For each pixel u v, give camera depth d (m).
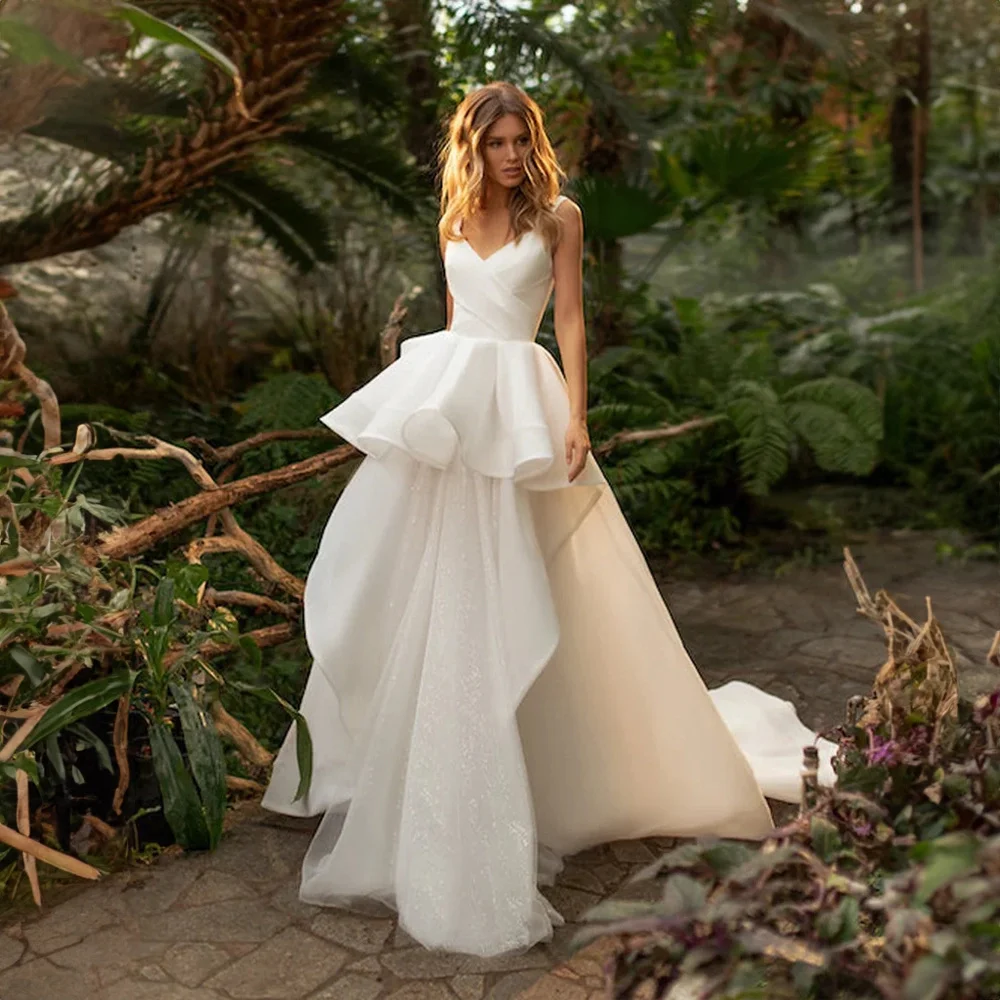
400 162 5.36
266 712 3.33
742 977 1.46
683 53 6.17
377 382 2.49
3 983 2.11
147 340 6.09
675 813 2.54
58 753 2.38
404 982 2.10
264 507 4.45
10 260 4.68
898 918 1.36
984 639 4.03
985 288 6.90
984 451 6.26
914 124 7.70
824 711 3.45
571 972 2.11
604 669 2.49
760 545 5.44
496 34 5.28
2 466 2.54
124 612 2.56
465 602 2.28
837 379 5.72
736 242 8.00
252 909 2.36
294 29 3.83
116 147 4.94
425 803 2.23
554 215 2.41
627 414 5.23
